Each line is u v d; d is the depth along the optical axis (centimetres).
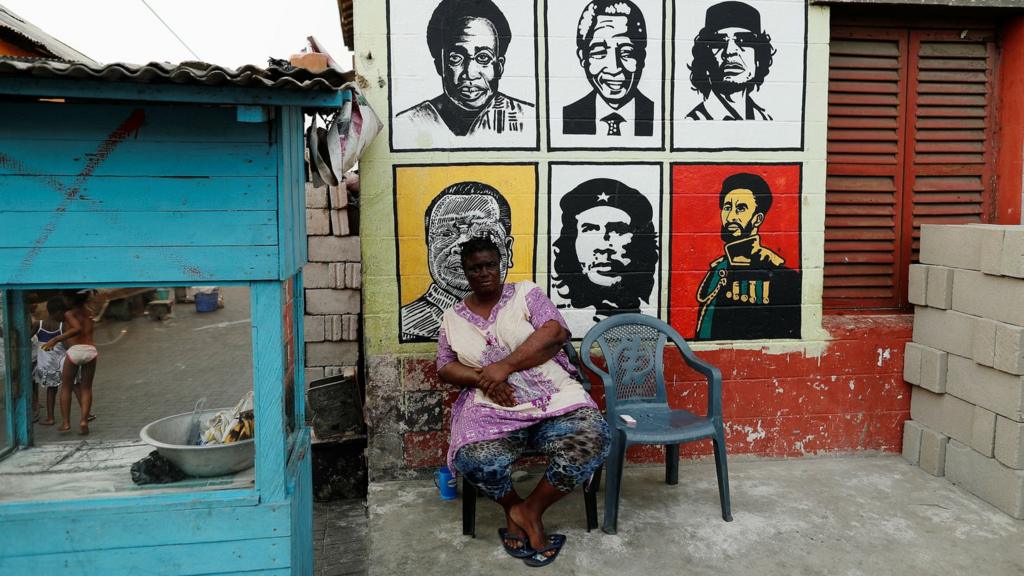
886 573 307
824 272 444
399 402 398
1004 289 354
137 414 261
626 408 376
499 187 397
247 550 242
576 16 394
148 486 247
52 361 258
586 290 408
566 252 405
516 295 349
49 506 233
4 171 220
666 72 404
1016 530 342
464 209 395
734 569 310
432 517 358
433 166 391
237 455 254
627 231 408
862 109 437
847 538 335
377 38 383
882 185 444
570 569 310
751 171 414
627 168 405
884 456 434
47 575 233
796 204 418
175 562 238
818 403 427
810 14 411
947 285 393
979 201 452
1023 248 338
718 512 360
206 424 258
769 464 422
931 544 329
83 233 226
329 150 268
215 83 212
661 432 337
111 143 224
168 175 228
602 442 316
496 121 394
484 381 329
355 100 289
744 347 419
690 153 409
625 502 372
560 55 395
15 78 204
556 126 398
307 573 292
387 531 344
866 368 428
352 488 447
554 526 346
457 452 322
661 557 319
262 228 234
